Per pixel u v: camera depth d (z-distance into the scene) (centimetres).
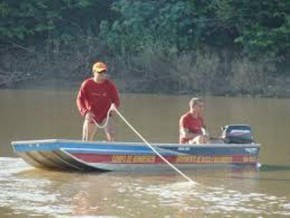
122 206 1936
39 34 6406
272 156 2748
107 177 2331
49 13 6316
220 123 3709
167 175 2377
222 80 5841
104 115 2531
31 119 3731
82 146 2389
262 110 4434
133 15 6194
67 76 6138
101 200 2002
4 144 2902
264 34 5988
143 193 2095
